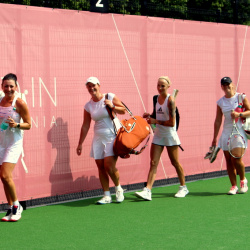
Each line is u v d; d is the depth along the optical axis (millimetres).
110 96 7922
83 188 8555
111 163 7926
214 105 10359
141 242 5945
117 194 8156
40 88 7918
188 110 9945
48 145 8070
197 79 10055
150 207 7820
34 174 7945
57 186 8219
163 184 9805
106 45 8672
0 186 7629
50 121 8070
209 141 10344
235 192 8773
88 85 7859
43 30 7906
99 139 7992
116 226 6688
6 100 6754
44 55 7930
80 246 5828
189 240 6004
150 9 9562
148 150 9375
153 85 9352
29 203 8109
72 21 8234
